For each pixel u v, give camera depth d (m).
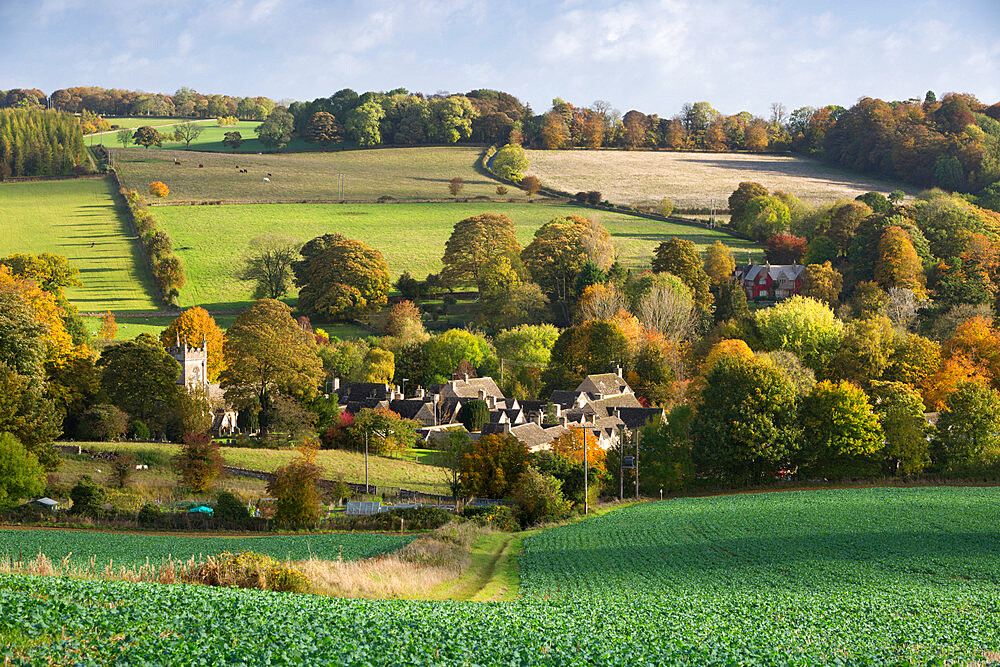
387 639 24.08
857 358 124.88
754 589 41.06
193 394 110.56
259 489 86.25
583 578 45.69
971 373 118.12
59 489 78.25
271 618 25.44
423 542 55.16
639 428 98.56
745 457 93.50
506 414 127.00
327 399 119.62
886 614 33.41
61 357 108.19
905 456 95.75
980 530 57.94
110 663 20.38
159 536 62.66
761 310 148.12
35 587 27.16
